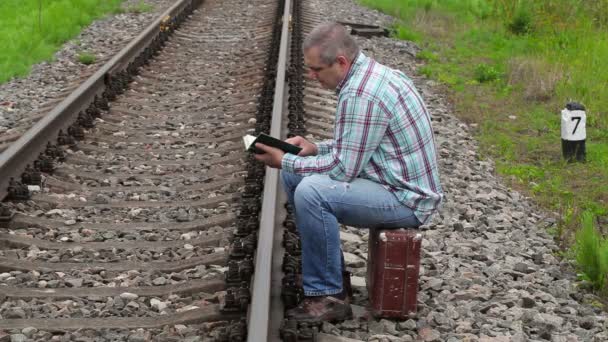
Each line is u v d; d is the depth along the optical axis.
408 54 13.63
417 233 4.43
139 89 10.16
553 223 6.70
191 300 4.76
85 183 6.82
